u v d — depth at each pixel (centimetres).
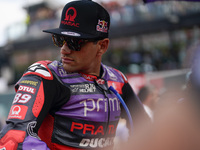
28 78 128
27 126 117
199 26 1221
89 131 135
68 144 132
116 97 151
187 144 92
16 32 1727
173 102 104
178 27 1241
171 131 94
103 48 146
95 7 140
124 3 1307
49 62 140
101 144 141
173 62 1274
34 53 1711
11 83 1766
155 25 1275
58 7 1512
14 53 1772
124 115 168
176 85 591
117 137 274
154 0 200
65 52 135
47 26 1603
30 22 1650
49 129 132
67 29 137
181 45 1262
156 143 95
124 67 1403
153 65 1322
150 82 628
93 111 137
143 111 173
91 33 138
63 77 135
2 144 116
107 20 146
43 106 124
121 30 1345
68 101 133
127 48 1395
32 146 116
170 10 1191
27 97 122
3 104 755
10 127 117
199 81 101
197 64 103
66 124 132
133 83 657
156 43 1334
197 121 94
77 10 138
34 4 1599
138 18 1298
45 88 126
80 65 138
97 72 148
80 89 136
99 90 143
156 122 100
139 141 101
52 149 132
